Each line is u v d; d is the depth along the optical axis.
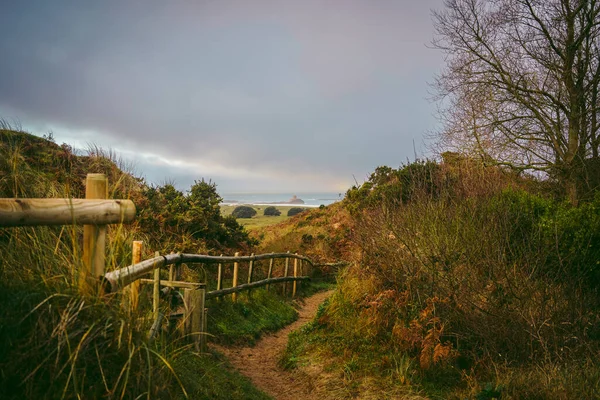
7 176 5.28
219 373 4.83
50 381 2.36
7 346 2.28
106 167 10.28
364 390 5.10
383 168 19.31
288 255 11.86
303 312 10.98
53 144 10.15
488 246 5.99
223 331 6.94
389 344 5.95
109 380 2.68
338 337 6.58
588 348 4.84
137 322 3.06
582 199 10.89
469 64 12.90
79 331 2.54
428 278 6.13
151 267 4.33
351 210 18.36
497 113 12.38
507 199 7.77
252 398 4.63
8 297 2.39
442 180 8.13
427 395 4.84
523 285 5.55
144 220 9.15
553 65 11.58
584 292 5.93
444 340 5.70
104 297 2.84
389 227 7.11
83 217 2.80
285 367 6.16
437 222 6.92
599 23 10.81
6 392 2.22
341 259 15.94
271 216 55.53
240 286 8.41
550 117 11.87
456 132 12.70
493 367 5.05
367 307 6.66
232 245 12.08
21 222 2.39
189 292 5.35
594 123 11.47
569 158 11.45
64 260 3.02
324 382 5.40
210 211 11.83
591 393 4.09
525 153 12.12
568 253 6.26
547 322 5.20
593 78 11.38
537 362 4.97
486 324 5.32
